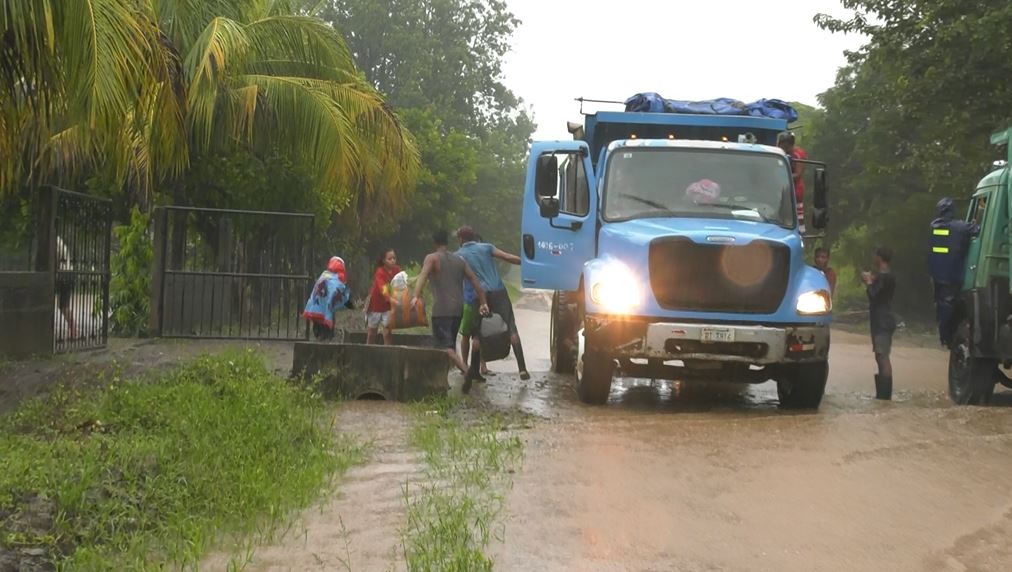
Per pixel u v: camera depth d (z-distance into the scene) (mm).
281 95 17516
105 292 14195
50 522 5711
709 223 11156
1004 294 11438
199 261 15828
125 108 10219
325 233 22438
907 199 35688
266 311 15547
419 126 38438
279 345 14906
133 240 16797
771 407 11805
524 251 13438
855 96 24453
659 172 11742
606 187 11734
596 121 13109
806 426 9070
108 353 13180
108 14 9977
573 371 14625
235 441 7621
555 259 12875
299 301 15594
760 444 8258
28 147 14609
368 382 10758
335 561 5359
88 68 9812
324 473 7238
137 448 7090
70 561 5246
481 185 52438
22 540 5410
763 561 5379
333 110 17672
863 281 13008
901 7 22453
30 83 10508
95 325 13953
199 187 19062
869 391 13930
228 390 9516
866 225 39062
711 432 8773
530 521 6027
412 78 53031
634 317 10633
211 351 13609
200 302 15430
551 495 6617
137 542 5574
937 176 23109
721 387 13617
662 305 10594
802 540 5734
